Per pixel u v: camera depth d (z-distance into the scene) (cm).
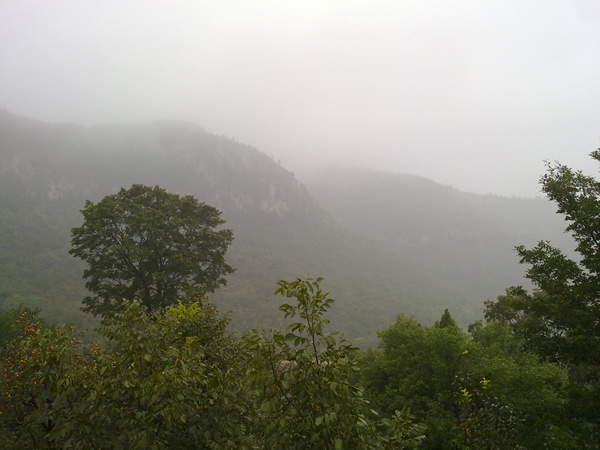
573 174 1052
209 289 2238
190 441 445
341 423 352
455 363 1387
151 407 410
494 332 1758
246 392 480
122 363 444
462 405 802
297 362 358
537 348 991
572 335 938
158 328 511
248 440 439
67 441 377
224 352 834
